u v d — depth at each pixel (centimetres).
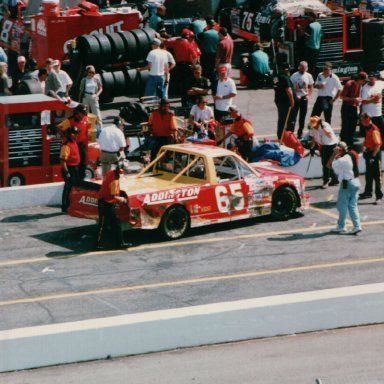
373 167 4031
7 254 3441
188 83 5169
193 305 2956
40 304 2975
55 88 4644
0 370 2545
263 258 3388
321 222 3788
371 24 5997
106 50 5306
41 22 5556
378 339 2748
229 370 2533
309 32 5756
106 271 3262
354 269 3284
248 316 2745
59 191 4050
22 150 4078
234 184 3656
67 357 2594
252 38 6412
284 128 4559
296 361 2589
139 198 3469
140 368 2558
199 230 3684
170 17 6862
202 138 4253
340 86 4719
